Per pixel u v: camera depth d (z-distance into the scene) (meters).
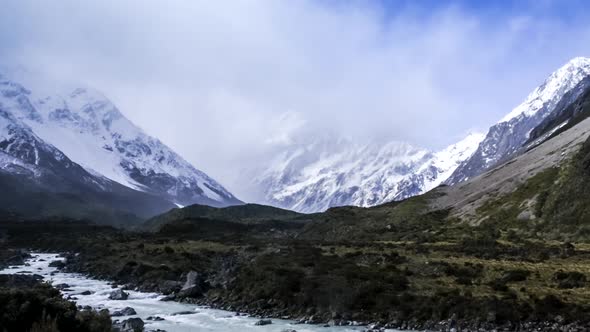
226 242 147.25
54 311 36.56
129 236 189.88
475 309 54.34
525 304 53.38
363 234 147.88
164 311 65.88
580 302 52.59
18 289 38.59
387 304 59.78
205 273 91.38
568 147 144.00
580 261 72.19
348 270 72.75
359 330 53.72
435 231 129.75
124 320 54.09
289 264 81.50
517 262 73.81
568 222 104.19
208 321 59.31
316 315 61.28
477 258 80.44
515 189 138.12
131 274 98.44
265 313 64.06
